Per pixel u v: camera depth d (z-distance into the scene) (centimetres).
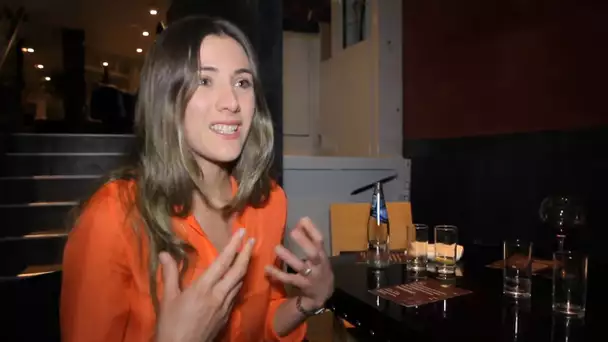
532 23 211
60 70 514
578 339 88
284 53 375
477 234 246
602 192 180
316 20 379
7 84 360
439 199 276
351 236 210
